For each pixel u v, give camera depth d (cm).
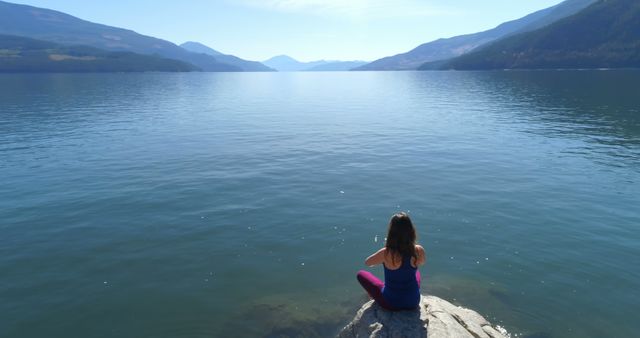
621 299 910
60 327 823
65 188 1716
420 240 1226
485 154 2331
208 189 1712
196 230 1300
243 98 7106
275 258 1128
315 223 1357
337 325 857
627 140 2675
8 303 898
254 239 1240
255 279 1024
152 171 2000
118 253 1142
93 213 1436
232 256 1135
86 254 1134
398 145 2655
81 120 3888
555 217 1372
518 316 863
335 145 2684
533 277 1012
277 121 3928
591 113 4088
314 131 3300
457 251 1155
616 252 1120
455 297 935
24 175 1914
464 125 3506
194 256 1133
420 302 792
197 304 916
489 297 931
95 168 2052
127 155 2362
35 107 5038
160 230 1298
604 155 2245
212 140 2883
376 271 1059
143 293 952
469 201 1541
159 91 8762
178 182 1812
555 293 942
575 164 2058
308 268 1078
